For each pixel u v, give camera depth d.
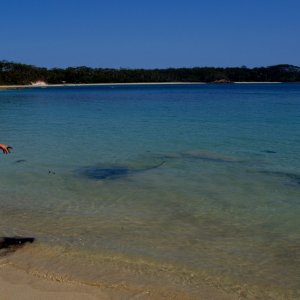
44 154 14.52
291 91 88.31
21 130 21.88
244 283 5.62
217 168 12.16
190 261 6.23
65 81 191.75
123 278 5.74
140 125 23.70
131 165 12.69
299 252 6.50
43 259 6.31
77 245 6.82
